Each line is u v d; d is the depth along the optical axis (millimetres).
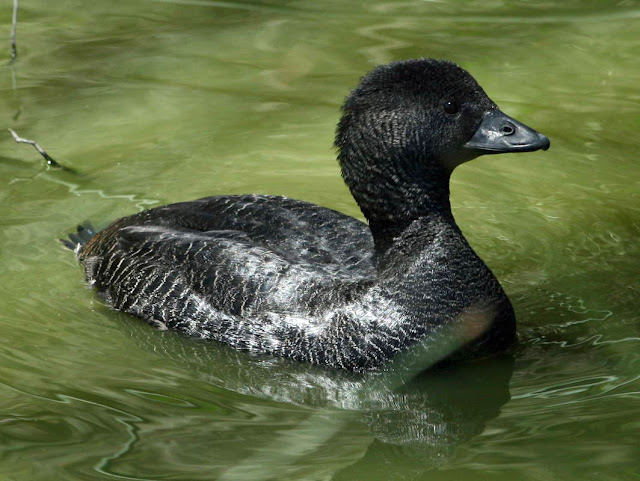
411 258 10164
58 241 12719
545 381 9758
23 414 9133
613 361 10062
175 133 15883
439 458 8562
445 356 10039
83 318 11047
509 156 15180
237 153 15266
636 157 14859
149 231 11422
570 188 14102
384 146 10062
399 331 9961
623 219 13219
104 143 15523
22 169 14641
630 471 8078
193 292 10766
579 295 11469
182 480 8094
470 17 20281
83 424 9008
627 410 9055
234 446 8703
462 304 10008
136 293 11078
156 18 20578
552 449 8500
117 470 8234
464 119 9914
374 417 9336
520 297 11453
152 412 9273
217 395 9688
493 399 9523
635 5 20625
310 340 10203
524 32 19469
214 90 17375
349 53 18688
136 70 18156
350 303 10133
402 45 18906
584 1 20984
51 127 16016
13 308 11156
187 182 14367
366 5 21047
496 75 17547
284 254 10766
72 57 18688
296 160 15070
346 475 8266
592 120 15938
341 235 10977
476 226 13164
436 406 9500
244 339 10453
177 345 10602
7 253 12359
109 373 9992
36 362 10117
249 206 11391
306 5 21141
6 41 19344
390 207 10297
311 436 8945
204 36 19641
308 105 16781
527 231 13008
